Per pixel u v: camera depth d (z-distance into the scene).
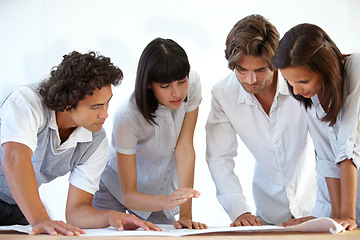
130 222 1.56
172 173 2.18
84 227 1.64
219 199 1.96
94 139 1.71
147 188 2.15
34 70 3.37
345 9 3.34
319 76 1.50
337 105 1.52
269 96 1.93
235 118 2.00
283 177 2.00
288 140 1.96
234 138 2.06
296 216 2.04
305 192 2.06
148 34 3.37
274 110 1.93
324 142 1.74
